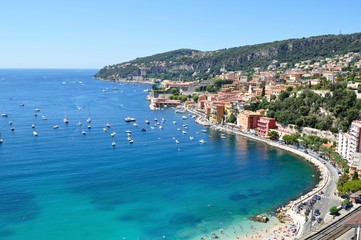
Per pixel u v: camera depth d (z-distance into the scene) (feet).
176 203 540.93
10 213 494.18
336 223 444.55
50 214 493.77
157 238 438.40
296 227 449.89
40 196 554.46
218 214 504.43
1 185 597.52
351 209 486.79
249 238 435.12
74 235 441.27
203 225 471.62
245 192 586.04
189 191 588.91
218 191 589.73
